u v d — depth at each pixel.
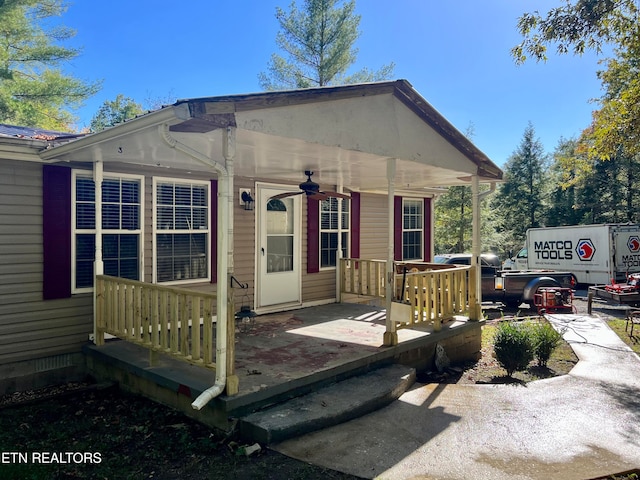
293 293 8.23
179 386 4.10
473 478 3.00
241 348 5.34
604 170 25.23
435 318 6.23
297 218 8.30
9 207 5.15
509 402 4.49
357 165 6.05
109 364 5.16
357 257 9.55
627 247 14.48
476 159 6.91
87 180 5.78
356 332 6.24
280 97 3.92
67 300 5.59
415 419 4.01
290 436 3.56
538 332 6.20
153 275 6.28
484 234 22.77
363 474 3.04
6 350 5.15
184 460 3.33
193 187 6.71
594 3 6.13
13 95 15.64
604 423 3.99
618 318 10.02
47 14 15.96
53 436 3.90
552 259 16.33
